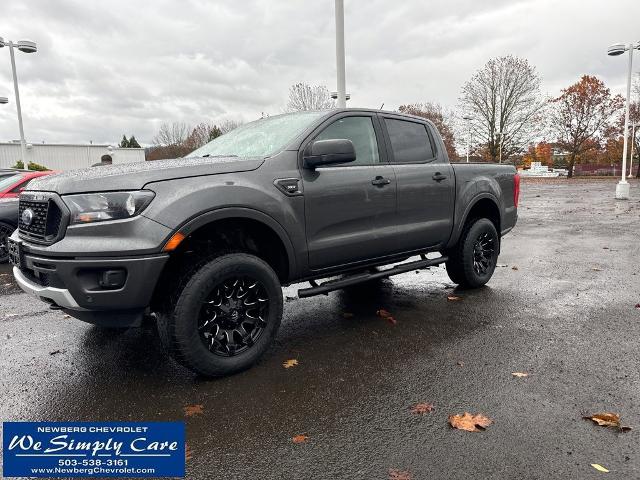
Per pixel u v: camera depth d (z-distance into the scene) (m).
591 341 3.76
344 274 4.69
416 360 3.46
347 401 2.88
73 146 46.97
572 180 48.03
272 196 3.37
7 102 21.91
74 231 2.86
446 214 4.84
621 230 10.65
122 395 3.03
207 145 4.55
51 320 4.72
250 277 3.28
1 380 3.30
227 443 2.46
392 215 4.27
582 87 49.38
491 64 46.88
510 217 5.84
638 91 49.38
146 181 2.95
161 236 2.88
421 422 2.62
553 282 5.80
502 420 2.61
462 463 2.24
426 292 5.43
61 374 3.38
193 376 3.29
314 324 4.36
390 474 2.17
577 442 2.38
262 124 4.36
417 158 4.70
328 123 3.93
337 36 7.95
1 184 8.41
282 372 3.31
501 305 4.82
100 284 2.87
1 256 7.91
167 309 3.04
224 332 3.26
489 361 3.42
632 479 2.10
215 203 3.07
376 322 4.36
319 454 2.35
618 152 56.78
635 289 5.39
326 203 3.73
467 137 49.75
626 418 2.59
